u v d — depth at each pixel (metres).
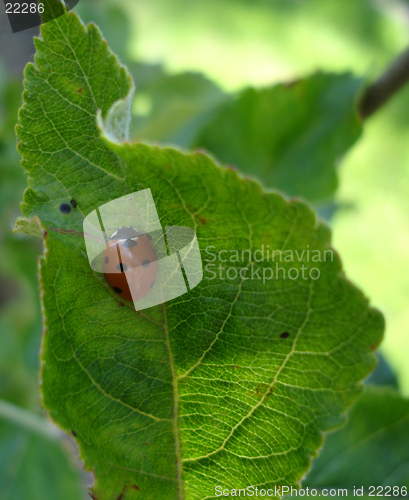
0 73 0.19
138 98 0.25
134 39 0.27
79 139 0.10
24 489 0.18
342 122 0.20
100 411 0.10
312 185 0.21
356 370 0.10
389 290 0.53
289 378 0.10
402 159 0.64
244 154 0.21
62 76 0.10
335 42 0.77
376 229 0.58
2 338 0.25
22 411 0.20
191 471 0.11
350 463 0.14
